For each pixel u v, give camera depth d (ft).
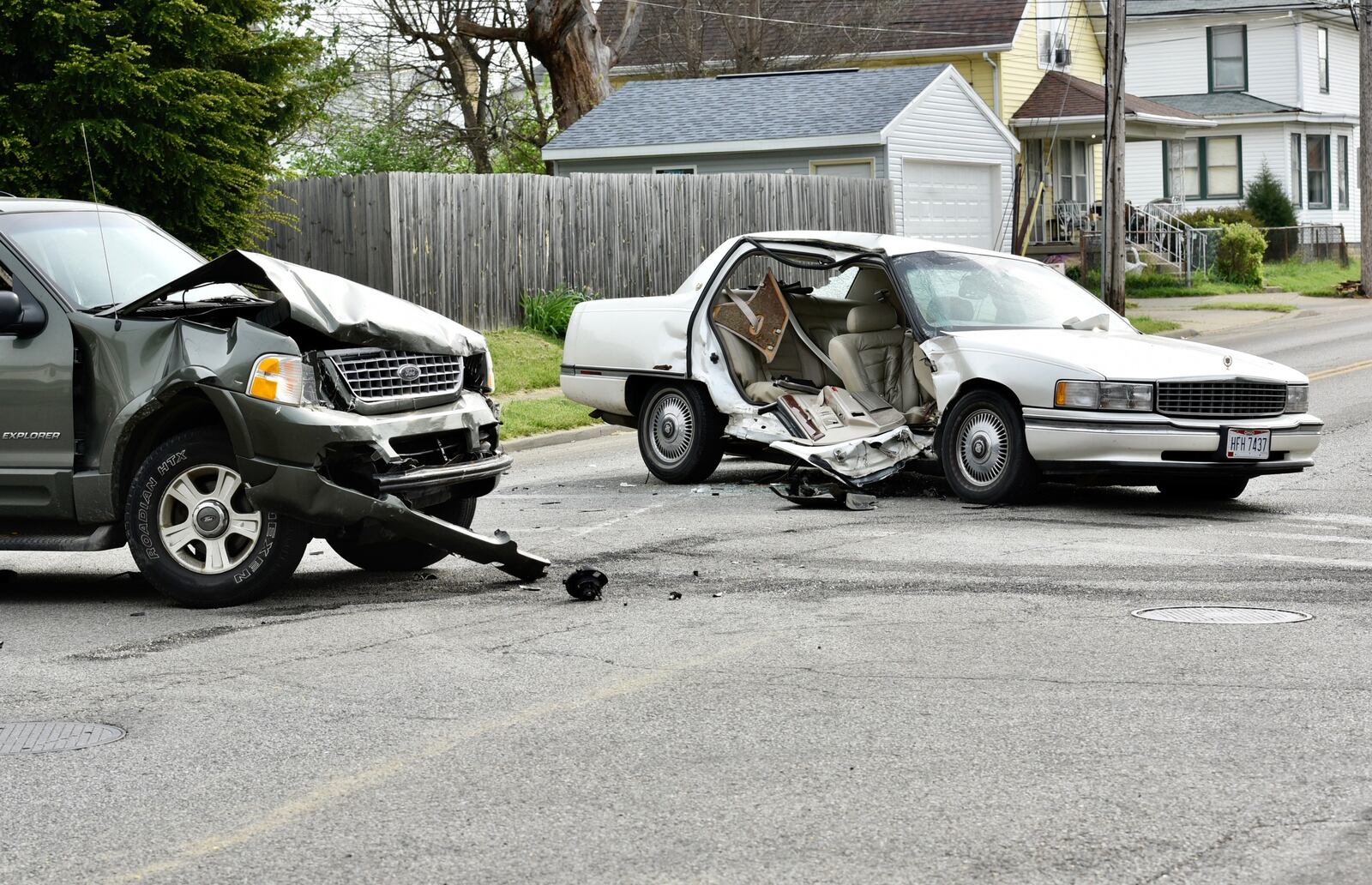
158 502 25.67
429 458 26.61
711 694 19.42
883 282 39.22
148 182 56.18
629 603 25.36
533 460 48.80
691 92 106.22
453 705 19.21
